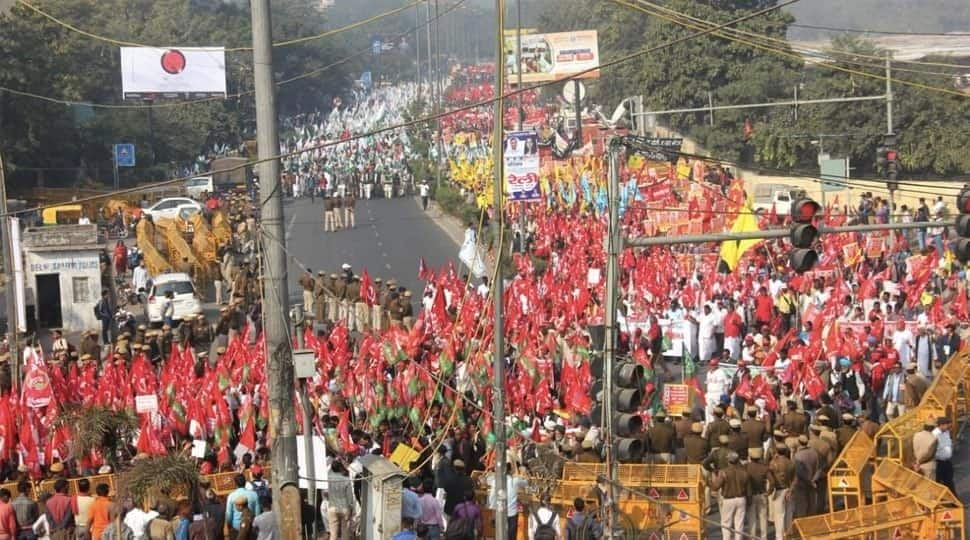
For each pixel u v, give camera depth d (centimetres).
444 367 3662
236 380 3644
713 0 11525
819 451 3002
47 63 10881
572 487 2911
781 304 4791
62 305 5909
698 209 6506
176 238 6806
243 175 11788
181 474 2698
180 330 5044
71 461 3281
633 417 2412
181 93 10581
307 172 11919
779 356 3969
